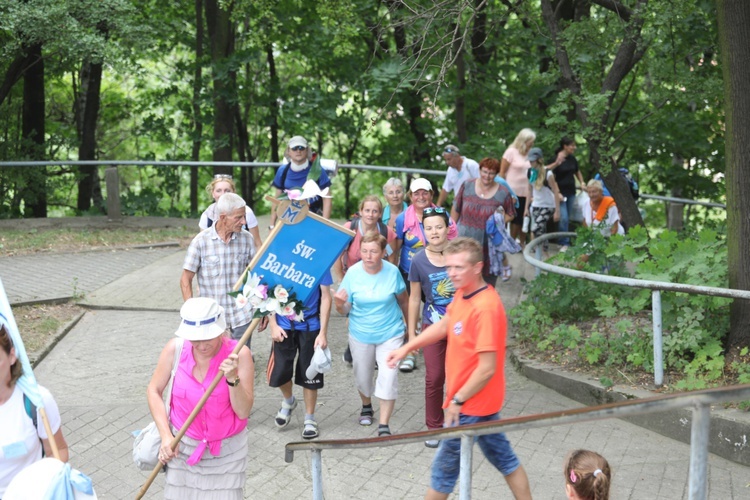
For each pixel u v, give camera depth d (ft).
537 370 25.31
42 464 10.15
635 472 19.06
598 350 24.17
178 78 65.51
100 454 20.75
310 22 59.52
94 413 23.12
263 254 16.60
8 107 63.41
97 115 66.85
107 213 49.93
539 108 60.90
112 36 51.39
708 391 6.68
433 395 20.72
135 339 29.58
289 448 14.93
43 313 31.91
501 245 27.68
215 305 14.15
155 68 76.74
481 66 60.80
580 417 7.91
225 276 21.95
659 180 61.16
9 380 12.12
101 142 77.36
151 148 84.74
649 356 23.43
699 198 62.39
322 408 23.98
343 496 18.60
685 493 17.98
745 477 18.60
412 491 18.70
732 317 23.30
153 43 52.08
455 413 14.29
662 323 23.76
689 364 22.35
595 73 37.17
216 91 59.11
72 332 30.45
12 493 9.93
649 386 22.57
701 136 57.11
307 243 16.63
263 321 21.88
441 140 64.44
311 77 69.82
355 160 71.15
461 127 59.77
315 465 14.40
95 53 45.19
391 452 20.77
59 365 27.14
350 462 20.29
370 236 21.50
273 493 18.92
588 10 46.91
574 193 43.04
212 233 21.95
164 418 14.39
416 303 21.08
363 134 69.10
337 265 26.40
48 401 12.45
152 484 19.33
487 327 14.08
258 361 27.73
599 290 28.40
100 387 25.25
